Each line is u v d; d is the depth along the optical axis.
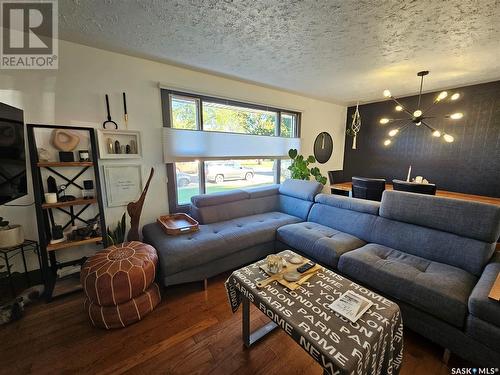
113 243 2.17
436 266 1.62
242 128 3.22
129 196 2.35
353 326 1.01
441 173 3.57
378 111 4.27
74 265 2.13
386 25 1.63
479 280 1.37
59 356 1.32
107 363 1.29
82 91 2.01
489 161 3.12
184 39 1.86
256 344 1.43
